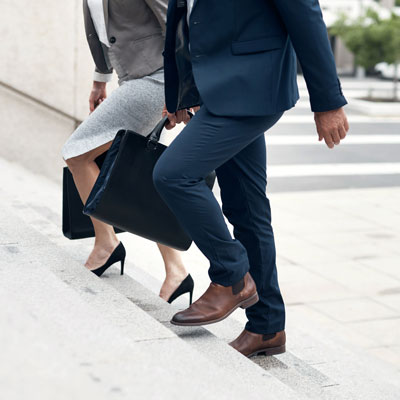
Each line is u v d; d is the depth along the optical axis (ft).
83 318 7.03
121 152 9.20
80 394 5.28
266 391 7.41
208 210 8.18
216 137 7.98
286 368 9.88
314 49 7.69
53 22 19.06
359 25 60.80
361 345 14.07
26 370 5.53
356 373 11.72
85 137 10.00
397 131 46.24
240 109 7.88
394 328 15.15
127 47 10.01
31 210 15.20
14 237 10.37
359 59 60.70
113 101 10.04
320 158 35.68
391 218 24.70
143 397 5.58
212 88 7.88
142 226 9.51
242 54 7.91
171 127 9.55
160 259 15.24
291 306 16.02
